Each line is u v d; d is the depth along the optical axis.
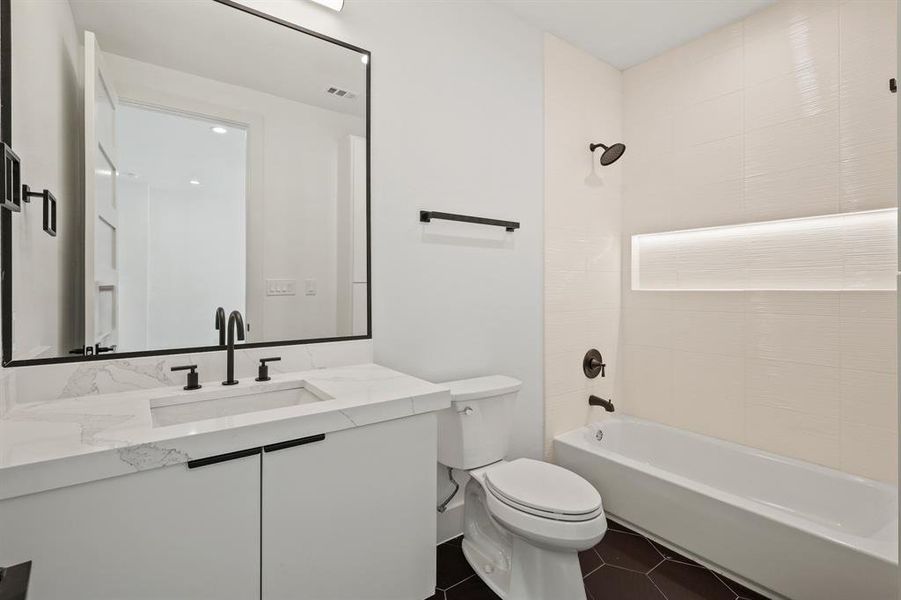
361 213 1.85
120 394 1.34
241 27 1.60
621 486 2.20
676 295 2.67
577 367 2.68
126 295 1.38
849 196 2.02
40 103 1.22
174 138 1.47
